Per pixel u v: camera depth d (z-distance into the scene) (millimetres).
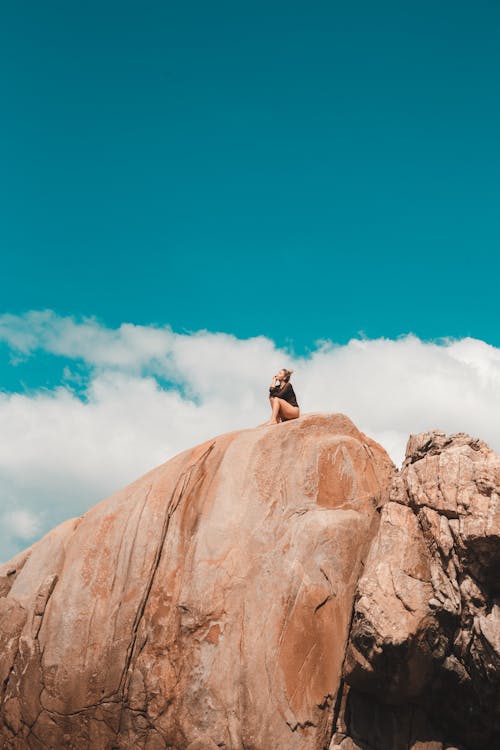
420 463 17922
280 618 17531
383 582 17016
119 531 19672
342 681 17469
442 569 16953
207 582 18031
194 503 19344
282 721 16828
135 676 17906
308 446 19469
